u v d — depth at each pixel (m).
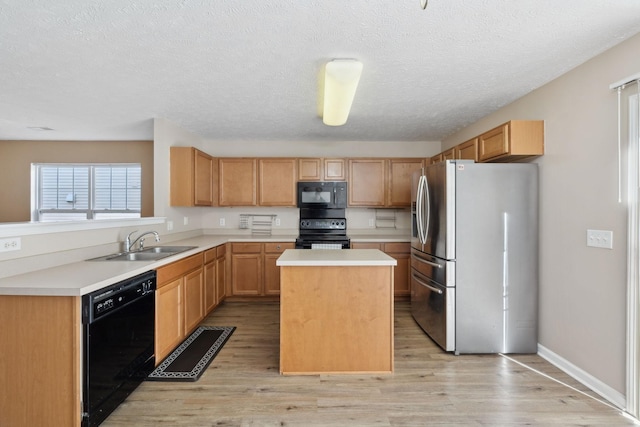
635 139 1.95
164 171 3.70
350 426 1.86
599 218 2.19
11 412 1.69
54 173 4.99
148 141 4.93
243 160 4.64
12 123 3.94
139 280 2.17
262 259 4.42
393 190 4.69
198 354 2.78
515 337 2.81
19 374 1.68
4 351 1.69
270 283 4.43
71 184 5.00
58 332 1.68
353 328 2.46
